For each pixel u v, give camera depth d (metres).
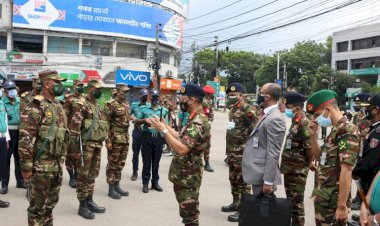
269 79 67.75
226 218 5.76
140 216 5.69
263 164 4.19
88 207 5.75
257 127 4.27
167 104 11.23
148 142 7.04
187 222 4.11
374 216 2.46
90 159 5.62
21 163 4.03
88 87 5.88
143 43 41.25
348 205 3.59
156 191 7.18
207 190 7.42
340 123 3.53
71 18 36.81
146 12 40.81
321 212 3.67
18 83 35.03
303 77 59.53
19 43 36.16
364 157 3.75
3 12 34.47
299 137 4.60
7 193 6.61
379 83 50.50
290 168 4.68
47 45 36.78
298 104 4.66
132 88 38.41
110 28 38.62
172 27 44.28
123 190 6.98
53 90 4.22
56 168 4.27
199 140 3.94
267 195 3.93
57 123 4.27
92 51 38.84
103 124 5.84
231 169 5.88
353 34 55.16
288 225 3.81
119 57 39.06
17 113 6.77
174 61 46.66
